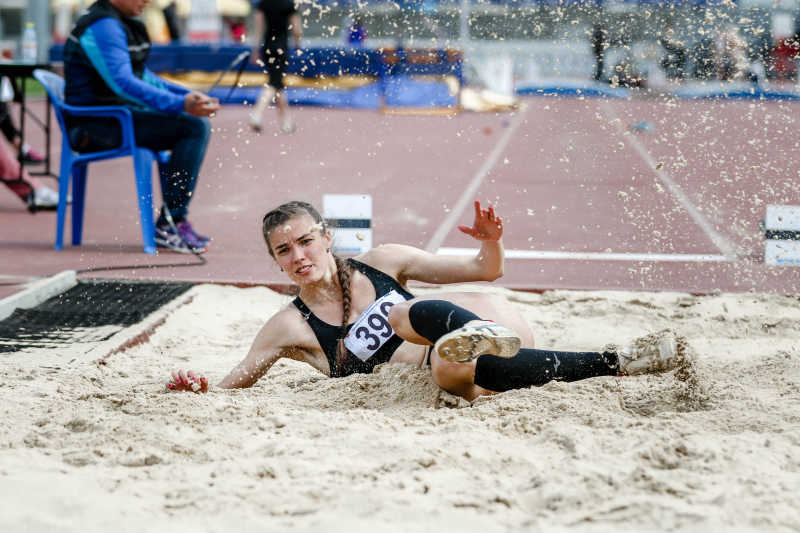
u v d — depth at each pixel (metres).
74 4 84.25
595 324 16.48
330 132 51.75
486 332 9.80
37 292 17.92
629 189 32.16
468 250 23.42
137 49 23.34
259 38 50.88
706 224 26.28
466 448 9.53
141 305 17.69
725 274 20.72
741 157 35.09
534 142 46.41
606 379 11.74
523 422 10.38
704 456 9.16
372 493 8.37
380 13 65.75
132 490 8.64
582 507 8.15
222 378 13.27
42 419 10.88
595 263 21.95
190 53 66.31
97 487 8.73
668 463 9.12
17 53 73.50
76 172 23.77
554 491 8.38
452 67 63.84
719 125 43.22
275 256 12.10
